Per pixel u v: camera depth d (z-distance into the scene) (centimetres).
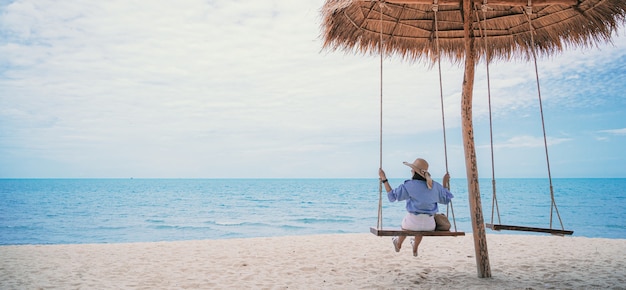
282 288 527
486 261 552
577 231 2441
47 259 769
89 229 2552
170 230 2484
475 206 548
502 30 667
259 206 4525
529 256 748
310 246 932
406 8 640
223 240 1057
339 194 6925
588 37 618
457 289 495
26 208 4272
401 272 615
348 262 719
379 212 504
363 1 586
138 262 733
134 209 4156
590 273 583
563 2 552
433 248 884
